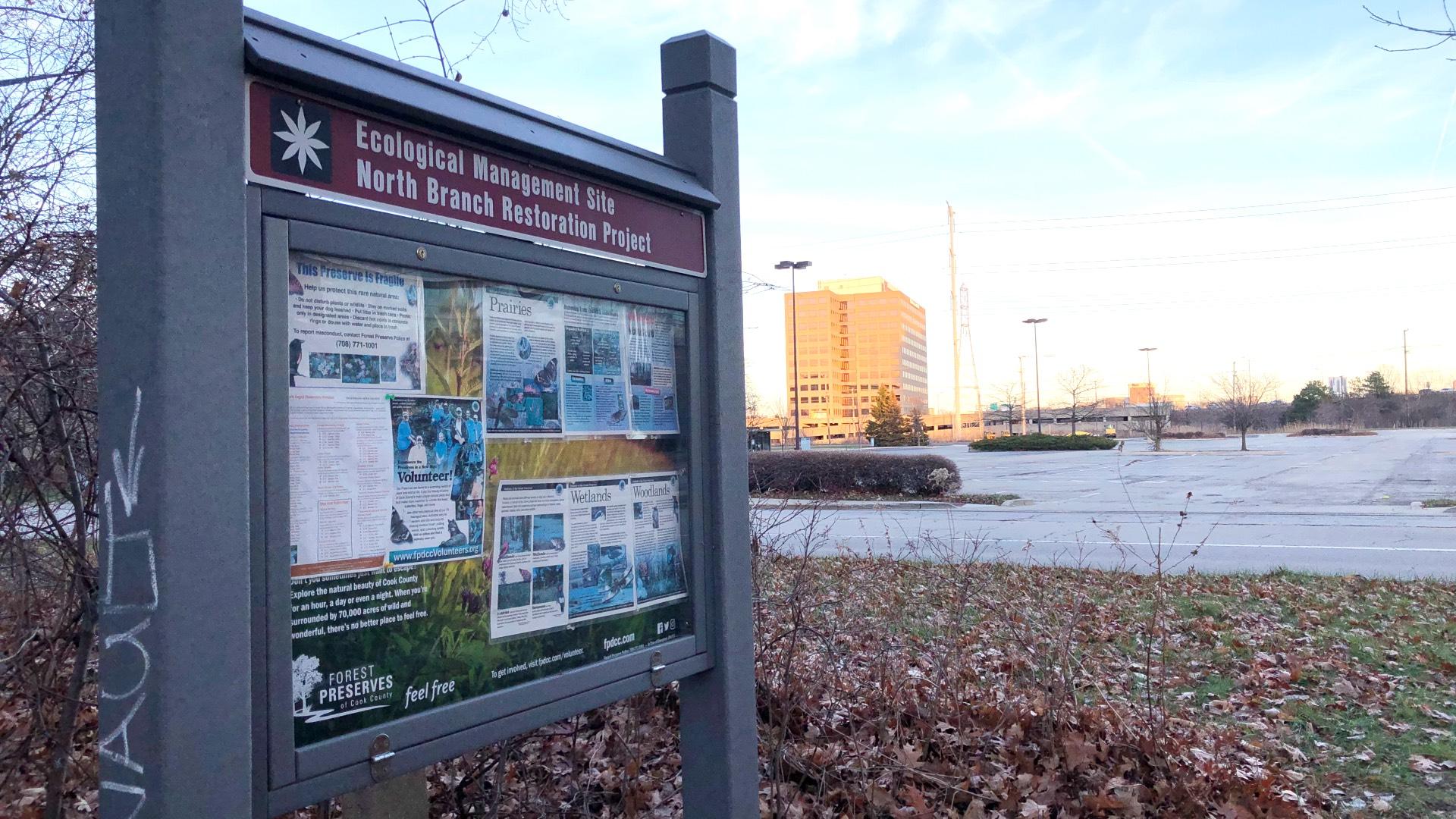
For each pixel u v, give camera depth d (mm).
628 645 2818
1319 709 5781
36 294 2967
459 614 2297
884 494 25359
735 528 3221
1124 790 4184
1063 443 49375
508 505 2455
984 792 4160
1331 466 32438
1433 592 9664
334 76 1996
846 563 9266
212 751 1716
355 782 2006
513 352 2502
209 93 1788
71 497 2855
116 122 1737
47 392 2859
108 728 1699
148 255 1696
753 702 3250
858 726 4812
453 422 2322
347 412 2076
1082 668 5629
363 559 2082
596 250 2742
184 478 1696
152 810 1650
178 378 1701
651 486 2951
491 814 3432
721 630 3123
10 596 2877
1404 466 31328
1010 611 7262
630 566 2844
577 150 2666
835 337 117062
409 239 2199
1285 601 9188
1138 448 51031
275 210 1927
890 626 6809
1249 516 18875
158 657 1662
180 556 1682
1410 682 6355
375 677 2090
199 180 1760
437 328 2295
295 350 1981
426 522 2230
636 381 2926
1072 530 17359
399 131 2197
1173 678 6438
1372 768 4859
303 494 1978
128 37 1735
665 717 4965
